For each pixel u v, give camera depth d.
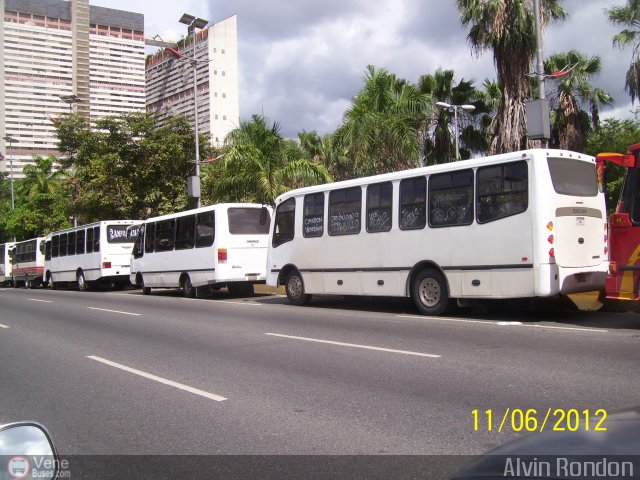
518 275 10.59
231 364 8.18
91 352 9.73
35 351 10.09
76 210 32.75
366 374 7.16
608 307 11.78
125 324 13.11
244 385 6.96
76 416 6.03
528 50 19.84
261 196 22.08
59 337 11.59
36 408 6.39
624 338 8.70
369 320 11.88
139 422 5.75
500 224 10.87
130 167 29.86
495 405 5.64
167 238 21.14
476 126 27.47
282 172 22.19
